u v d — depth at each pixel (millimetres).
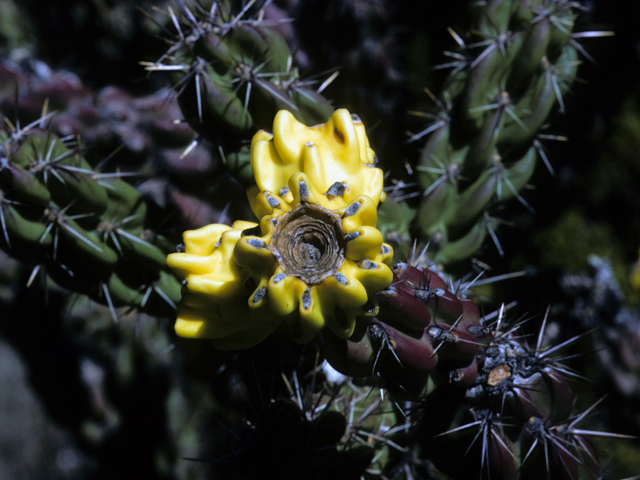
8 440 597
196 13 292
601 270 455
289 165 225
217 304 225
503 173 312
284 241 214
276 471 259
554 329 454
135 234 296
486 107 302
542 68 303
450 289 273
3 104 384
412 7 481
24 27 511
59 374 624
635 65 491
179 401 504
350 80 437
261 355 295
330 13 409
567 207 549
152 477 552
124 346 521
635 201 543
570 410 261
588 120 520
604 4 467
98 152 388
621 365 455
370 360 232
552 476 261
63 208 278
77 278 291
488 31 301
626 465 448
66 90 388
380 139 428
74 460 590
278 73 282
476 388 251
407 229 306
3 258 579
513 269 537
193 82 276
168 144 371
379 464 287
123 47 534
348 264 213
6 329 651
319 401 274
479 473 258
